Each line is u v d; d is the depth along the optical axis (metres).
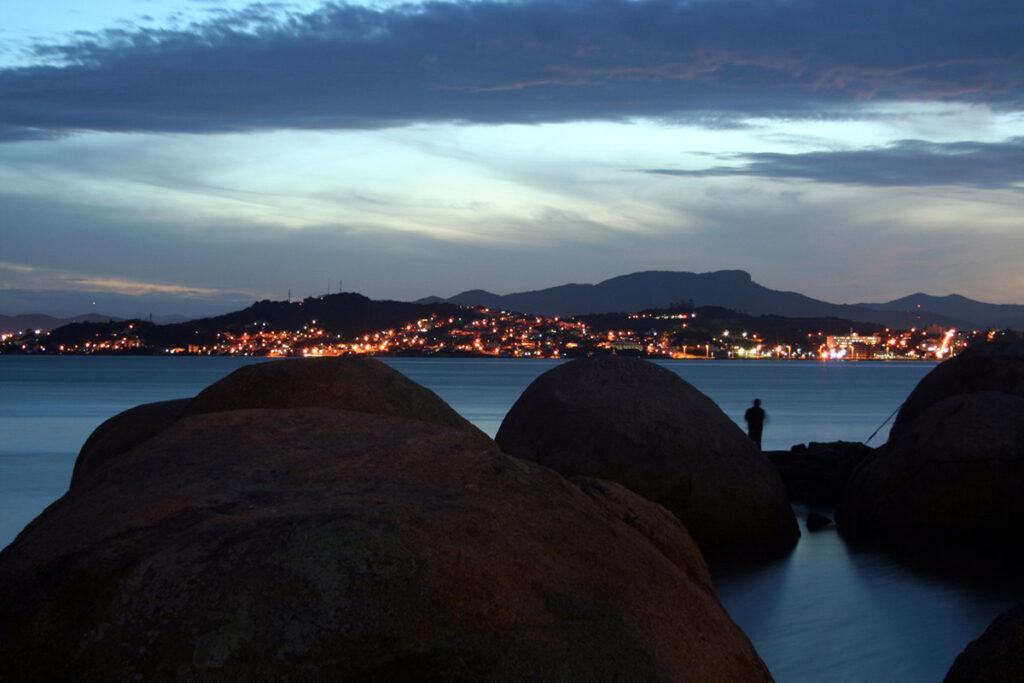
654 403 12.98
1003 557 11.73
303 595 3.07
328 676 2.95
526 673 3.13
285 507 3.44
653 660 3.39
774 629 8.86
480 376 115.38
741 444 13.04
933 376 16.22
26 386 79.06
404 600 3.12
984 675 4.53
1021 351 15.49
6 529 14.59
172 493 3.62
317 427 4.36
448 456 4.10
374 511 3.38
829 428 39.00
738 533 12.39
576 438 12.69
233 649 2.96
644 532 4.80
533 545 3.59
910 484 12.90
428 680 3.02
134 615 3.04
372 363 6.42
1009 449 12.62
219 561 3.13
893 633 8.70
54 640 3.06
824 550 12.25
